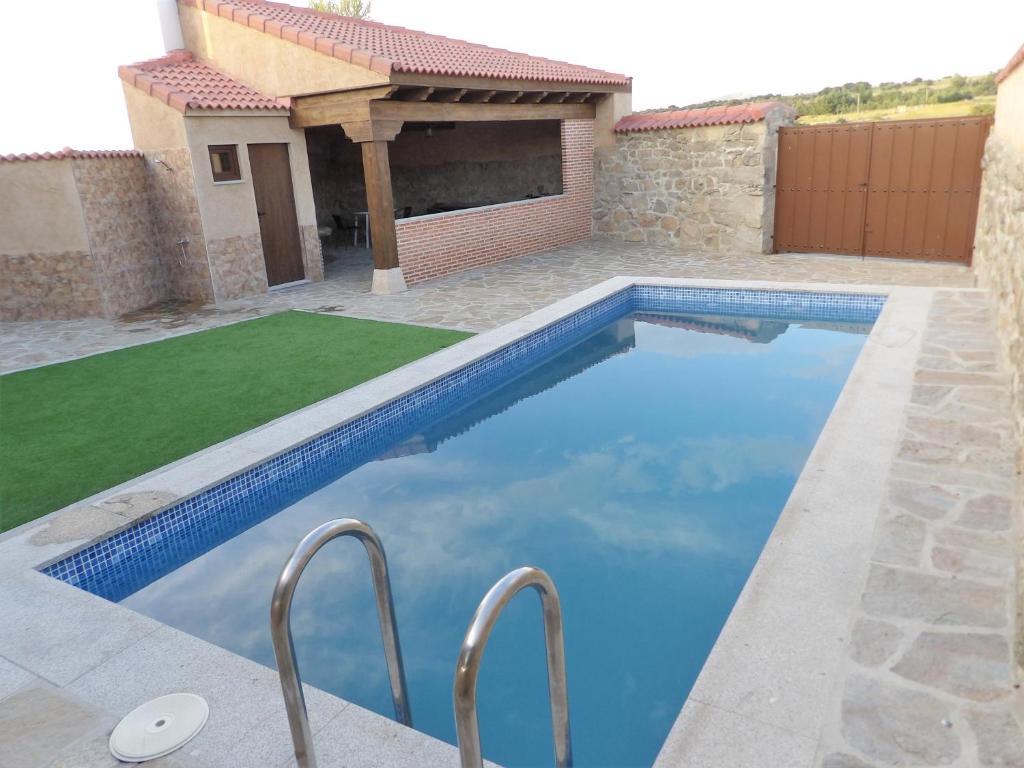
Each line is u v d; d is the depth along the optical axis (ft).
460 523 16.43
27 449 19.08
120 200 36.04
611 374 26.45
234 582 14.47
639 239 49.83
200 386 23.56
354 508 17.38
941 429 15.96
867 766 7.68
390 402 20.92
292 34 35.91
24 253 34.65
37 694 9.80
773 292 33.14
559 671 7.56
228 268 37.45
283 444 18.08
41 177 33.65
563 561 14.69
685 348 28.96
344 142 61.46
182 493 15.75
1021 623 8.90
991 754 7.72
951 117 37.52
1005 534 11.86
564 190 49.49
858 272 37.19
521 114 43.52
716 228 45.68
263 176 38.68
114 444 19.16
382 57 32.96
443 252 40.63
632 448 20.12
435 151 61.00
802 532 12.25
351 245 57.00
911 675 8.95
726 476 18.16
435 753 8.46
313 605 13.56
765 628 9.95
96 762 8.59
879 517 12.59
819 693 8.74
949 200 38.60
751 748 8.00
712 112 44.47
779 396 23.39
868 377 19.42
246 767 8.38
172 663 10.33
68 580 13.70
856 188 41.16
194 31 40.68
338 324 30.86
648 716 10.40
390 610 9.36
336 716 9.09
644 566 14.37
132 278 36.86
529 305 32.68
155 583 14.60
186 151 35.17
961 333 22.97
